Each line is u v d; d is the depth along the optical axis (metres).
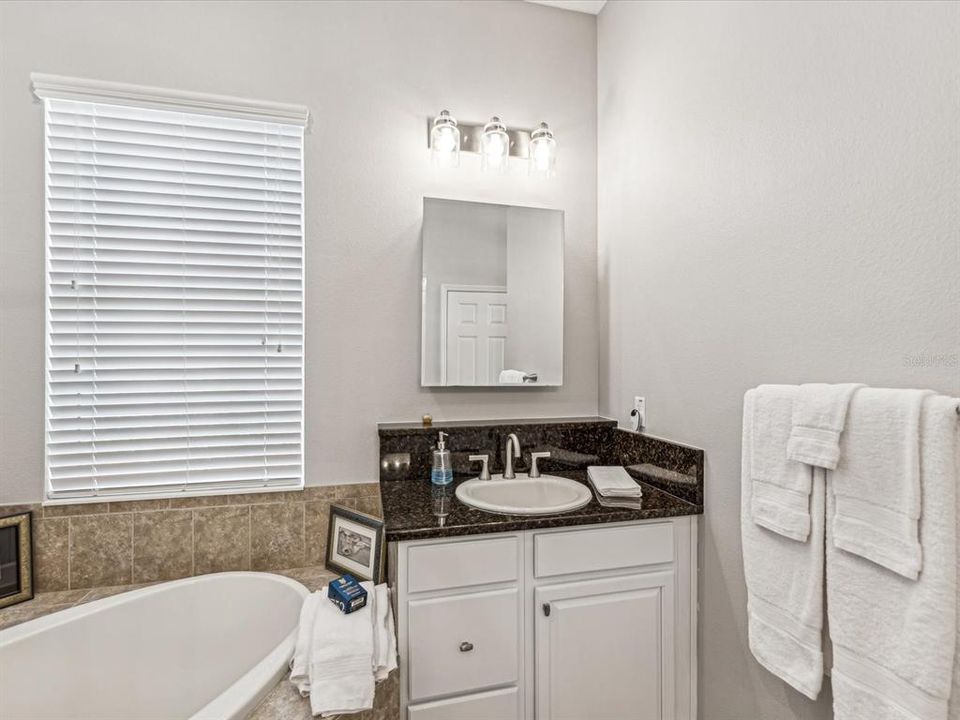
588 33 2.21
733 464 1.42
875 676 0.93
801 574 1.09
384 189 1.96
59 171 1.67
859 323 1.06
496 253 2.08
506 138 1.97
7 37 1.62
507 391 2.12
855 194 1.07
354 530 1.73
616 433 2.02
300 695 1.18
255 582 1.69
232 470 1.82
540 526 1.42
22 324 1.64
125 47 1.71
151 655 1.56
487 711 1.39
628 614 1.50
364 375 1.93
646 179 1.85
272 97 1.85
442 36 2.04
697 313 1.57
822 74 1.14
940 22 0.91
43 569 1.63
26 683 1.38
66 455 1.68
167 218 1.76
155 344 1.75
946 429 0.83
